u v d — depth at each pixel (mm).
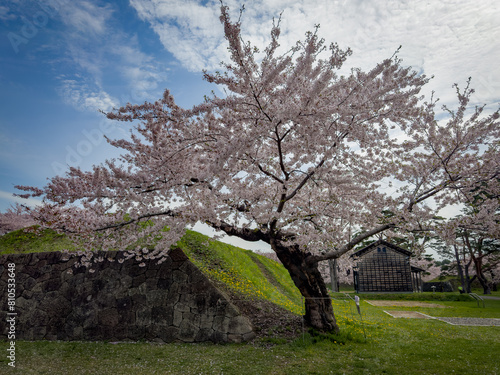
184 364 6238
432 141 8523
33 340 8945
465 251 30094
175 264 9312
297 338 7859
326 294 8805
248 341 8008
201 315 8547
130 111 5926
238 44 4895
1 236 13797
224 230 8789
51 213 7000
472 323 11586
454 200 9086
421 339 8383
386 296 24266
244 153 6344
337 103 6023
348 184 7531
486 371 5621
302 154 7656
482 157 7891
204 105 5621
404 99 6504
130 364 6312
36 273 9977
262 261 19578
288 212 8594
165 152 6578
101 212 7430
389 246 28938
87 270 9672
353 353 6887
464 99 8375
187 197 8203
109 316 8992
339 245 8969
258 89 5695
